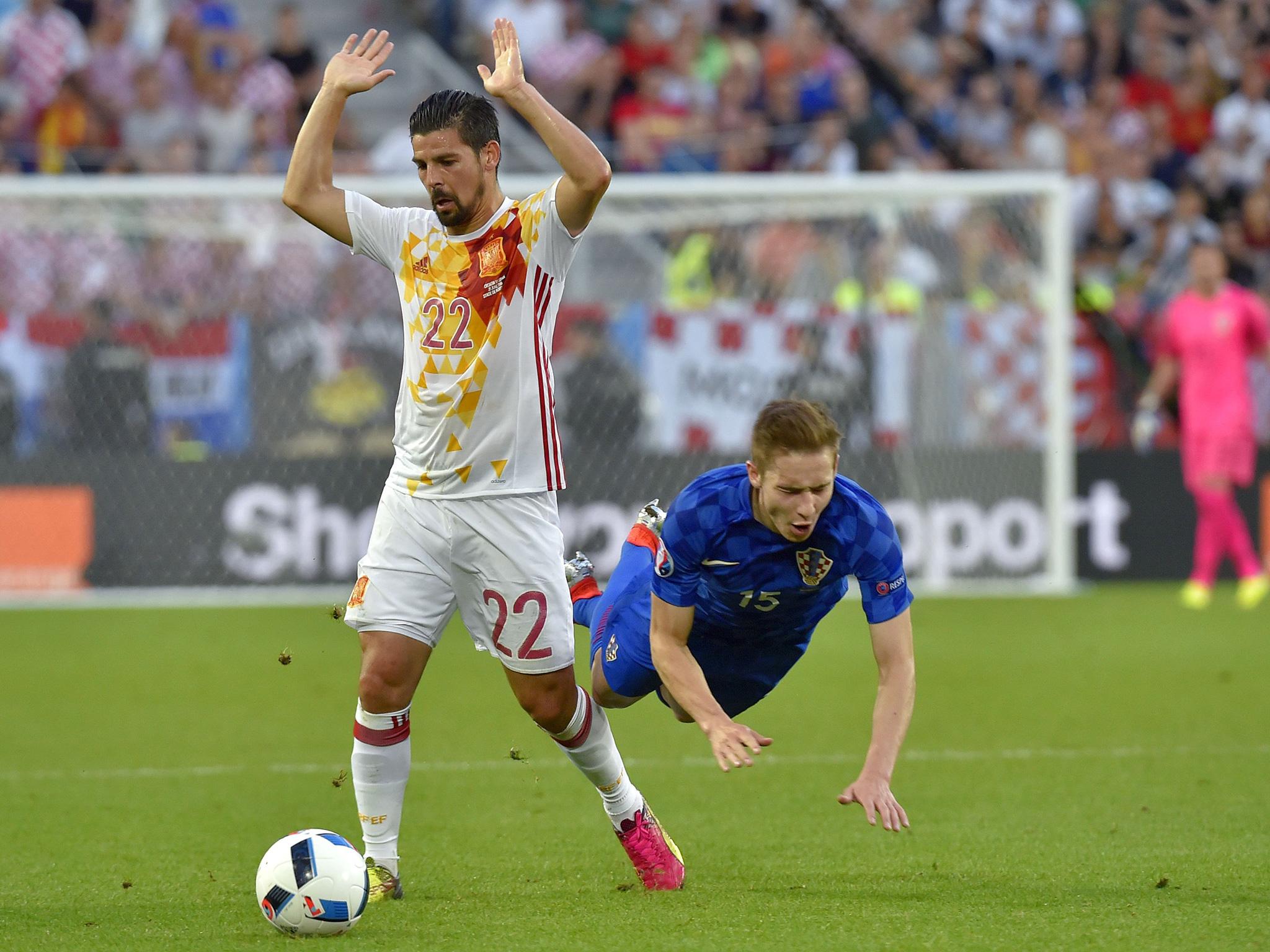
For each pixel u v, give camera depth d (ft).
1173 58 195.83
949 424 143.43
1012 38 195.93
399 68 189.47
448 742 74.23
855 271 152.76
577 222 43.80
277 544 136.67
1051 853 50.01
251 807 59.77
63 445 138.00
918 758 69.00
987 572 142.92
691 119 182.50
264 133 175.01
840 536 43.09
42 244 147.13
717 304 142.61
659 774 66.08
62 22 177.68
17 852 51.39
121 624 121.08
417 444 44.75
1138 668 97.81
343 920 39.19
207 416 140.15
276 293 150.41
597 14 192.24
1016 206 144.46
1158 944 37.70
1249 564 132.87
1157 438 161.89
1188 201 176.24
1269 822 54.65
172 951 37.91
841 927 39.65
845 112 181.47
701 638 48.73
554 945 38.01
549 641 44.52
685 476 141.08
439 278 44.09
